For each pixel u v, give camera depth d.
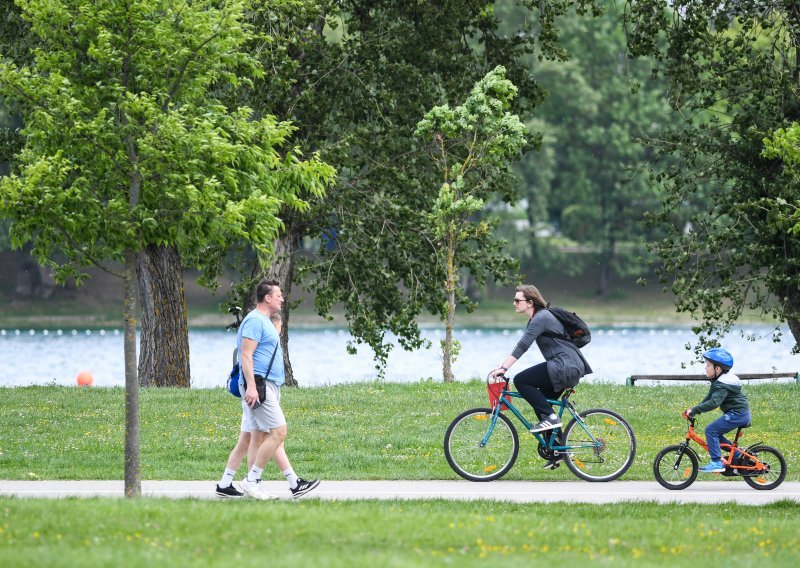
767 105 92.19
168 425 62.91
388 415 67.38
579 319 46.41
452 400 72.94
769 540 31.98
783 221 74.62
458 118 90.44
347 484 45.53
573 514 37.69
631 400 73.75
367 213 94.38
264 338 40.06
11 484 44.78
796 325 94.25
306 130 90.62
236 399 73.25
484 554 28.31
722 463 44.75
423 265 97.19
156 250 89.88
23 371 154.38
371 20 96.88
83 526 30.91
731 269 93.56
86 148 39.34
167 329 90.25
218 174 40.88
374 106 92.25
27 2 40.56
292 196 52.50
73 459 52.53
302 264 96.50
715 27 95.81
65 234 40.19
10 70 39.59
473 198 88.25
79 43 41.09
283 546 28.86
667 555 29.61
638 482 46.84
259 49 82.81
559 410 47.28
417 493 43.00
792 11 91.75
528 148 98.81
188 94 41.84
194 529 30.91
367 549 28.89
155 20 40.75
